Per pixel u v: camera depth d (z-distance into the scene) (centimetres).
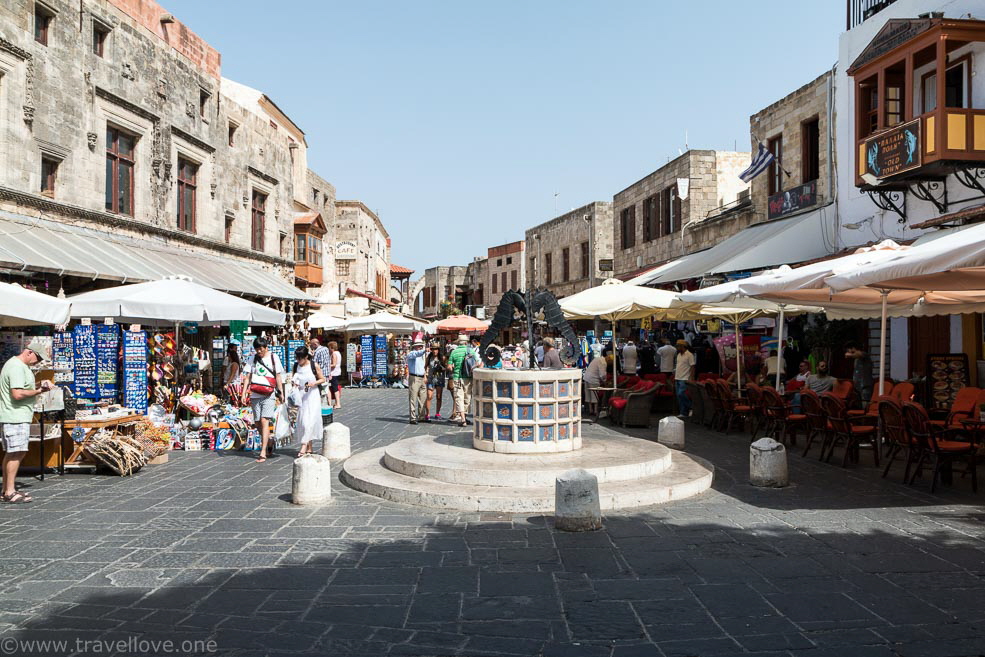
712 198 2473
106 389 1201
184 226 2178
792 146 1884
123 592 486
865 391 1334
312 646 398
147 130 1925
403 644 400
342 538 624
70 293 1526
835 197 1606
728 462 1000
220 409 1265
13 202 1409
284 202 2977
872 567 529
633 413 1409
